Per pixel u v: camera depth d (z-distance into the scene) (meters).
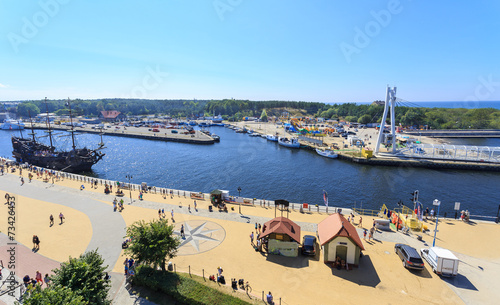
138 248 27.52
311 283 29.47
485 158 104.25
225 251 35.94
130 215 47.91
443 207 63.78
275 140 166.25
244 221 45.56
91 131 199.25
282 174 91.75
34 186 63.84
